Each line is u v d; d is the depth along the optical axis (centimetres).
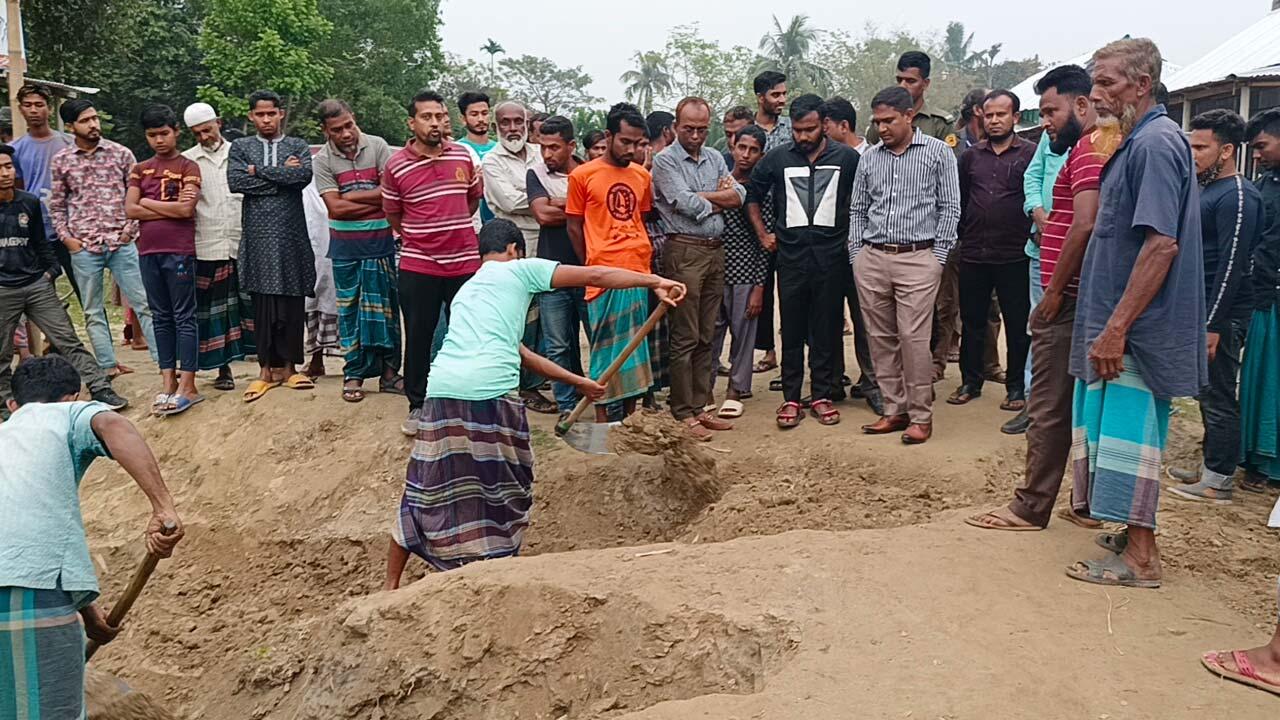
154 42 3136
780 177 685
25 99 860
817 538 462
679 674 385
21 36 985
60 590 380
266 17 3281
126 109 3172
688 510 650
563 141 703
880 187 642
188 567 672
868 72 5628
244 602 641
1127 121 393
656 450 648
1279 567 449
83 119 779
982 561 430
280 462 716
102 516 726
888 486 591
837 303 695
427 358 697
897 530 473
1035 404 461
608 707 383
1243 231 529
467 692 411
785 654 365
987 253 688
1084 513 448
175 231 740
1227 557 457
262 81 3306
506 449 506
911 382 638
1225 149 537
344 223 733
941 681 333
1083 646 355
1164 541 478
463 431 496
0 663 371
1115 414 401
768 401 770
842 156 680
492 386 499
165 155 743
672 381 690
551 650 405
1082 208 425
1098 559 418
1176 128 389
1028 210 641
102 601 653
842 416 719
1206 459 562
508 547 515
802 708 321
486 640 414
